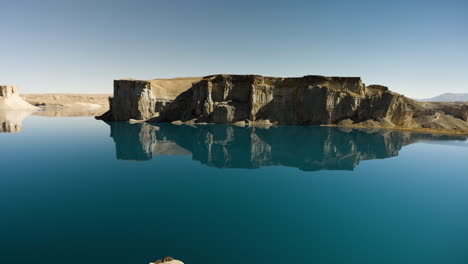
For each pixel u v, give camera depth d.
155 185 22.02
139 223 15.10
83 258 11.62
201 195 19.83
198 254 12.08
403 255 12.41
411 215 16.83
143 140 43.47
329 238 13.84
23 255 11.77
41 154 33.12
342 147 38.97
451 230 14.91
